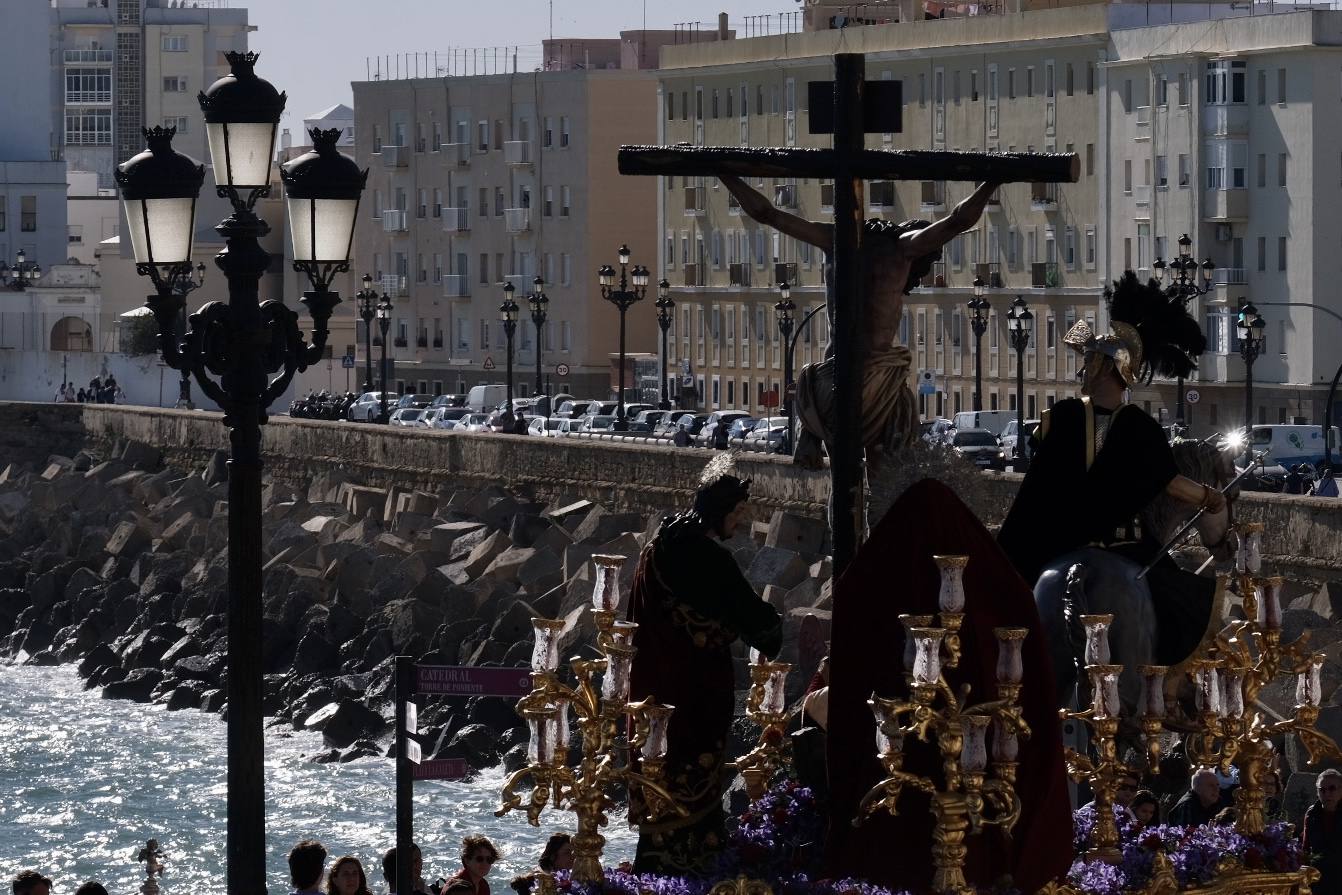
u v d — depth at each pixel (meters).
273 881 62.19
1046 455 16.12
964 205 16.73
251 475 29.27
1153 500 16.14
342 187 30.52
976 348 183.12
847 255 16.70
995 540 14.61
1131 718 15.80
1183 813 22.28
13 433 172.12
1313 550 68.19
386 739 87.69
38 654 121.31
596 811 14.70
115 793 80.81
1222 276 176.25
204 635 112.62
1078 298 184.75
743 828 15.61
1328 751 16.11
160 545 132.00
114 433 164.62
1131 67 181.50
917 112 199.25
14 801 79.44
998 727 13.92
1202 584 15.98
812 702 15.91
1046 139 188.50
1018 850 14.22
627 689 14.69
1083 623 15.06
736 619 16.03
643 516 109.81
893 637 14.44
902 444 16.81
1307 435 137.12
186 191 30.41
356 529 125.81
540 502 117.94
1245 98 175.25
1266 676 16.09
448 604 103.12
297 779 81.75
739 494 16.19
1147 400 177.38
